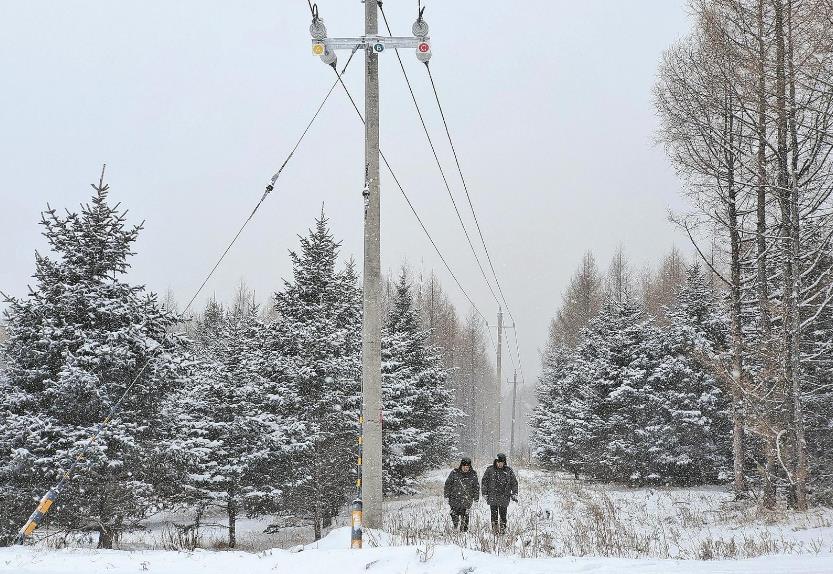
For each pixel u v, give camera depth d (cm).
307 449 2008
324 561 705
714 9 1791
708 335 2809
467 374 7631
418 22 1120
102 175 1492
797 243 1748
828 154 1697
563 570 632
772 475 1869
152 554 816
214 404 2103
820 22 1453
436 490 3105
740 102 1780
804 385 2233
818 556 837
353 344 2292
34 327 1407
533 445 6431
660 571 641
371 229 1127
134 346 1428
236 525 2545
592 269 6138
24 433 1326
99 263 1458
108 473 1380
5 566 686
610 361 3294
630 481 3034
